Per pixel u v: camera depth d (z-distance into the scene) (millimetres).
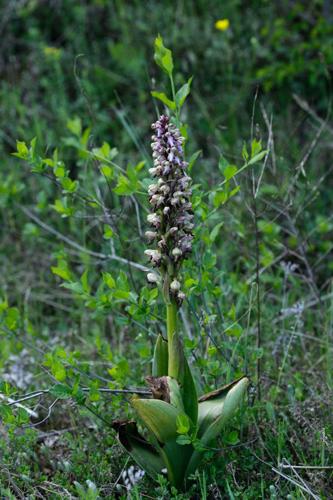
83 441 4531
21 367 5250
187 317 5277
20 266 6781
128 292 4250
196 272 4520
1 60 8758
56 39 9039
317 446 4230
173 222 3699
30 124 7961
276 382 4777
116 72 8406
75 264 6730
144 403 3666
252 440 4219
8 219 7148
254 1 8516
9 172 7445
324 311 5539
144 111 7805
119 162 7062
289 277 5754
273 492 3799
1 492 3910
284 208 5504
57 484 4129
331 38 7750
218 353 4715
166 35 8344
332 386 4652
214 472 4004
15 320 4820
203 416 3934
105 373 5129
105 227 4777
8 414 4062
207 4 8734
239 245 5816
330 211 6969
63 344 5562
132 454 3996
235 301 5750
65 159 7285
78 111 7703
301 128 7629
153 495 4062
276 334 5359
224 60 8141
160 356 3947
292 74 7809
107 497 4008
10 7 8891
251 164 4324
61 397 4074
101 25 8875
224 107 7812
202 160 6785
